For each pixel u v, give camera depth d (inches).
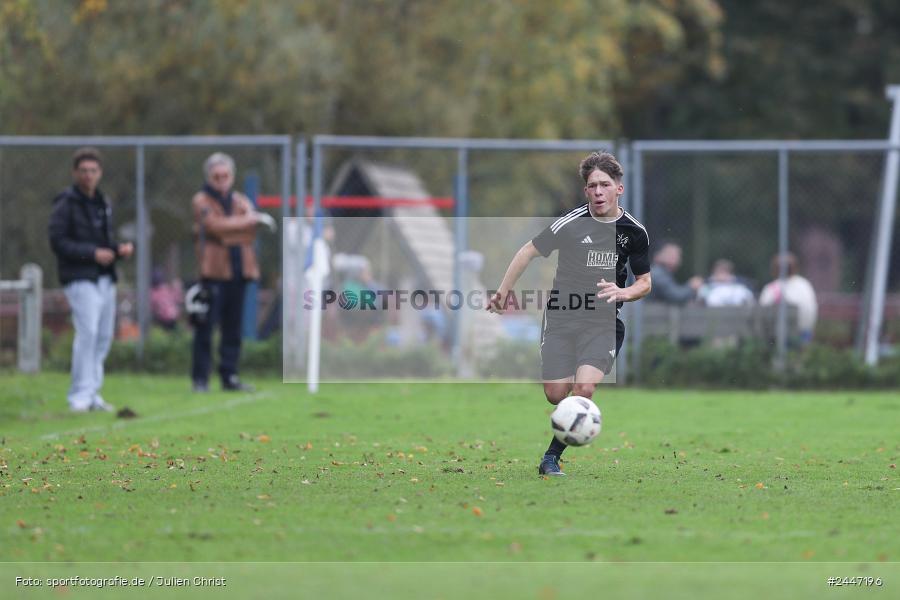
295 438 1562.5
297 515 1007.0
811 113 5526.6
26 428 1674.5
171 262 3277.6
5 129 3223.4
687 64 5472.4
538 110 3880.4
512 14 3811.5
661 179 5541.3
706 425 1752.0
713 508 1043.9
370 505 1053.2
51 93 3245.6
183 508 1040.2
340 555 864.9
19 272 2721.5
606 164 1223.5
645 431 1673.2
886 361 2436.0
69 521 983.0
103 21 3267.7
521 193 3818.9
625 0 4392.2
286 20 3403.1
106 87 3270.2
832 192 5541.3
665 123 5684.1
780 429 1702.8
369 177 2874.0
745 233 5575.8
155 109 3383.4
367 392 2213.3
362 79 3631.9
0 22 2389.3
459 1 3722.9
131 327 2738.7
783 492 1131.3
